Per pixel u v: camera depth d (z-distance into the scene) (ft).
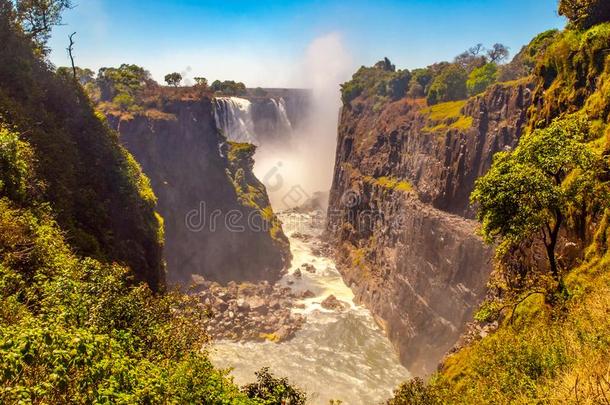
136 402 30.45
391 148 266.98
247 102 458.91
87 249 92.22
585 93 100.01
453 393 64.39
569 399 33.76
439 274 172.76
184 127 302.04
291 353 179.83
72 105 134.10
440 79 297.94
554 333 52.54
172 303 64.90
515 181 61.11
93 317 46.47
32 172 83.51
